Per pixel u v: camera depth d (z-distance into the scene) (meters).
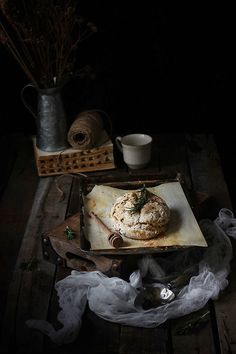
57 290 0.85
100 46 1.34
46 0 1.12
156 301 0.83
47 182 1.17
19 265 0.92
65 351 0.76
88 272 0.87
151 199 0.91
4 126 1.44
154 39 1.33
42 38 1.10
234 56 1.35
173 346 0.76
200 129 1.46
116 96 1.41
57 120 1.17
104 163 1.20
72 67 1.23
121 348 0.76
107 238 0.88
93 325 0.80
